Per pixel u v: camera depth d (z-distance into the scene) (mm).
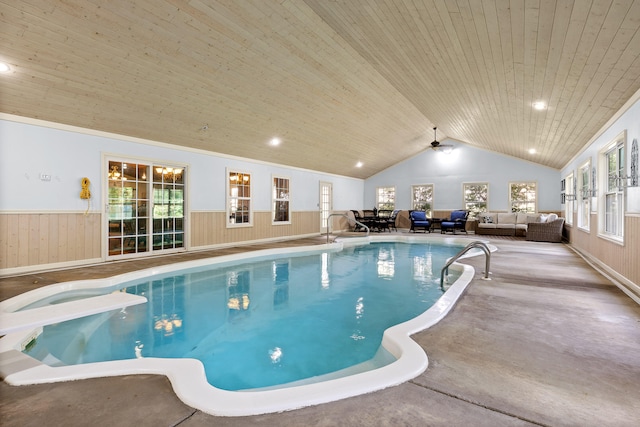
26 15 3430
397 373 1757
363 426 1340
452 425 1348
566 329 2482
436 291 4738
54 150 5074
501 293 3533
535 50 3422
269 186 9430
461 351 2088
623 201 4180
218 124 6562
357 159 11586
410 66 5129
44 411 1469
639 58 3014
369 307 4066
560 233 8891
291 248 7582
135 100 5148
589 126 5461
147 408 1491
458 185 12734
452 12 3141
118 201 5973
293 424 1357
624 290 3666
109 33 3910
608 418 1406
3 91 4238
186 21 4062
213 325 3467
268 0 4070
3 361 1988
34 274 4676
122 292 4223
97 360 2633
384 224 12844
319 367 2582
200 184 7418
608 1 2361
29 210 4820
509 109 5891
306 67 5602
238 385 2322
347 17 4148
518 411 1451
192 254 6719
